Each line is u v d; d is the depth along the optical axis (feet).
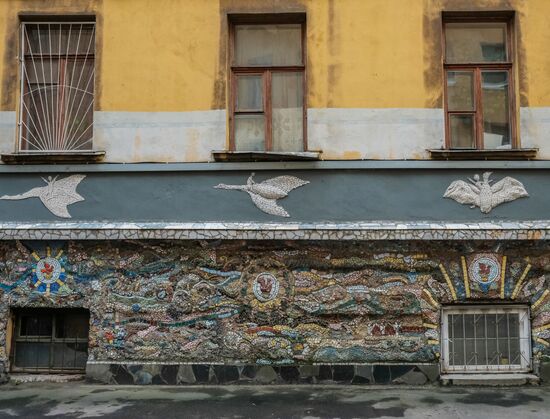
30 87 25.85
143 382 23.75
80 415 19.69
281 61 25.73
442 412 19.92
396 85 24.57
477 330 24.12
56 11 25.23
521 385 23.36
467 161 24.16
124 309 24.08
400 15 24.84
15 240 24.45
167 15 25.13
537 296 23.85
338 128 24.44
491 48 25.57
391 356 23.62
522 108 24.44
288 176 24.39
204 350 23.85
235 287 23.97
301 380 23.61
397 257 23.86
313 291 23.88
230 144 25.21
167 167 24.48
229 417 19.45
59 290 24.31
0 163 24.72
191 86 24.84
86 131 25.59
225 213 24.36
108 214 24.56
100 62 25.05
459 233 23.39
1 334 24.30
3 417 19.48
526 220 24.02
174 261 24.18
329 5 24.94
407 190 24.26
